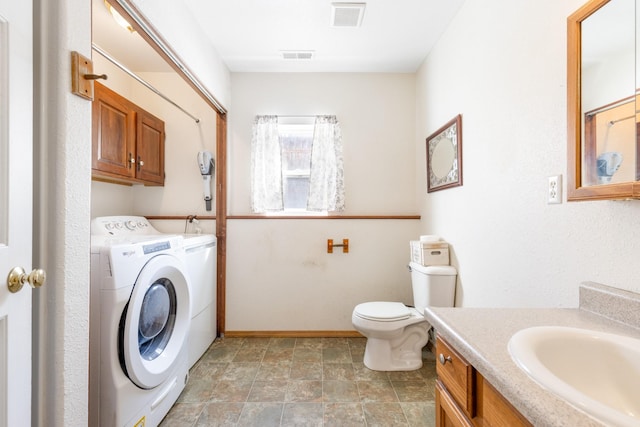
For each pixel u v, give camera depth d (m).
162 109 2.56
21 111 0.76
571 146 0.94
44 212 0.84
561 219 1.06
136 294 1.25
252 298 2.53
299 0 1.71
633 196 0.76
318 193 2.56
